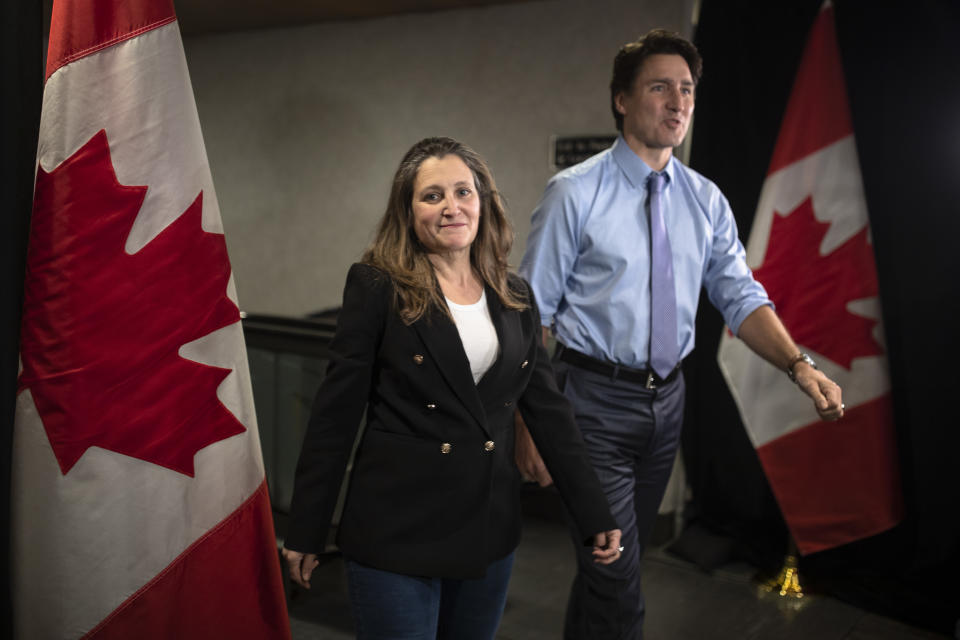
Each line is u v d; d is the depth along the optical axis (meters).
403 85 4.36
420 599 1.56
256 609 1.56
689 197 2.22
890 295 2.85
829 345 2.91
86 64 1.35
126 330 1.38
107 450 1.38
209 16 4.49
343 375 1.54
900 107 2.75
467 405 1.55
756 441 3.05
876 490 2.87
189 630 1.48
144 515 1.42
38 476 1.36
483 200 1.67
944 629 2.70
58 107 1.34
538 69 3.89
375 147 4.52
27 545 1.38
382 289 1.56
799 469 2.99
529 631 2.68
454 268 1.65
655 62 2.09
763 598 2.96
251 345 2.99
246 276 5.17
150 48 1.40
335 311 4.55
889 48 2.76
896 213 2.79
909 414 2.86
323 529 1.56
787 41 3.01
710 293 2.38
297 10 4.29
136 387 1.40
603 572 2.09
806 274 2.93
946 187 2.66
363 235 4.66
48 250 1.34
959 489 2.70
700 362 3.37
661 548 3.44
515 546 1.66
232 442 1.52
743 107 3.14
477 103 4.11
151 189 1.40
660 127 2.10
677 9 3.49
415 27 4.27
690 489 3.55
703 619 2.80
